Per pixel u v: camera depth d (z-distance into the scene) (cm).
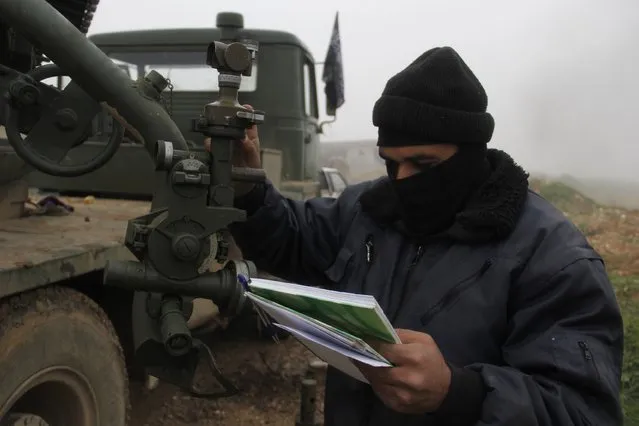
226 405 349
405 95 127
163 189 132
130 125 200
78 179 410
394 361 104
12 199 274
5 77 228
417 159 130
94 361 223
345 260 149
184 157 130
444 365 107
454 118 125
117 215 311
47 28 192
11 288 181
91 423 225
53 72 216
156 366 136
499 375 112
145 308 138
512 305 126
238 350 427
